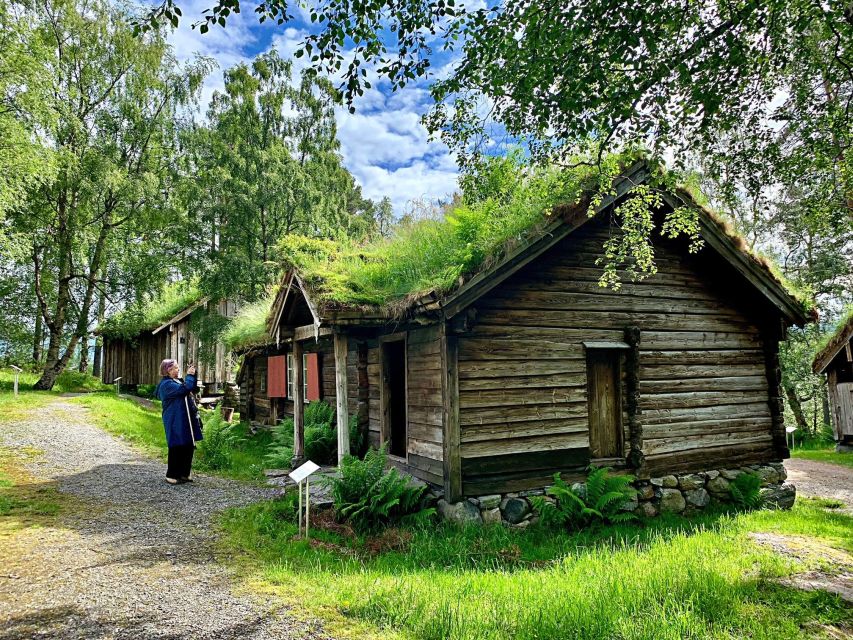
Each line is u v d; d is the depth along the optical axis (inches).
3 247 680.4
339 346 313.6
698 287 364.5
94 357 1421.0
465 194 285.7
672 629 145.7
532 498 288.4
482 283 276.1
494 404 295.9
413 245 336.2
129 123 863.1
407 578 189.9
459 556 231.0
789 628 154.9
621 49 203.6
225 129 954.1
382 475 290.0
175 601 163.3
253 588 174.9
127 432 471.8
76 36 813.2
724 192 279.1
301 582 181.5
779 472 374.3
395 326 343.9
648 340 343.0
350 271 339.6
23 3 761.0
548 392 309.6
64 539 216.8
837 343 680.4
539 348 310.2
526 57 211.6
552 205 282.4
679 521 313.0
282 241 372.8
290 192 933.2
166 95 896.3
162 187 904.9
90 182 779.4
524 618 151.6
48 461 357.7
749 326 381.1
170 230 909.8
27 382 847.7
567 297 321.4
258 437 575.8
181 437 321.4
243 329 577.9
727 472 358.9
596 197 269.1
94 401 631.8
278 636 142.0
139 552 207.3
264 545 224.8
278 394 571.5
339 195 1136.2
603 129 227.3
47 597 163.2
